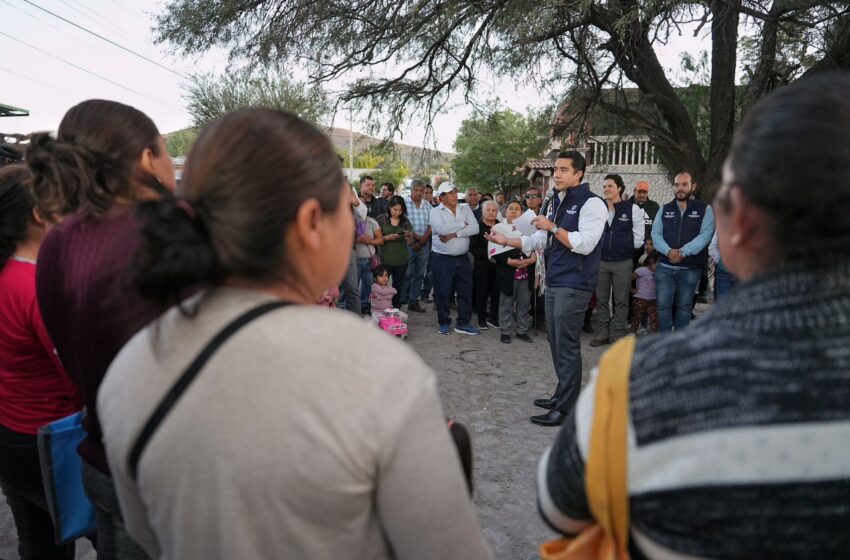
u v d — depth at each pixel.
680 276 5.66
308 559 0.74
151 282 0.77
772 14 7.66
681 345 0.69
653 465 0.66
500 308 6.18
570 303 3.80
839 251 0.66
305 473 0.71
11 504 1.79
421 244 7.50
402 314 6.32
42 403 1.61
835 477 0.60
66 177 1.22
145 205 0.79
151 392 0.79
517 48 8.42
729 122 9.34
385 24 9.05
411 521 0.76
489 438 3.73
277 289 0.86
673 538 0.65
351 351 0.76
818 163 0.63
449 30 8.76
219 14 8.84
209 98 18.31
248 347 0.76
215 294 0.83
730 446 0.61
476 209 7.64
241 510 0.73
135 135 1.33
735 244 0.74
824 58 8.05
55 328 1.28
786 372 0.62
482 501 2.96
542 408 4.25
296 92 14.96
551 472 0.82
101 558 1.36
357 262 6.29
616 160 14.25
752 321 0.66
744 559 0.62
